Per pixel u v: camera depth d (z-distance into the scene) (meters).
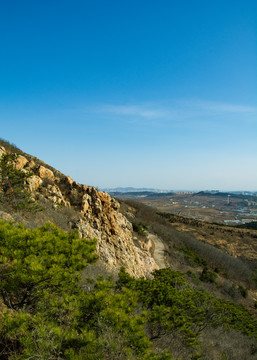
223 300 15.73
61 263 5.81
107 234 18.73
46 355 3.91
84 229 15.52
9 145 26.12
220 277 39.03
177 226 73.56
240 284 42.12
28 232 5.95
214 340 13.33
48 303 5.60
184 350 9.46
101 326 5.08
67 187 19.42
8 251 5.37
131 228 32.59
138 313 9.20
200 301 13.88
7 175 13.65
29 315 5.21
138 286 10.96
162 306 8.45
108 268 14.49
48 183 18.44
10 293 5.76
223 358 11.28
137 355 5.10
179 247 45.19
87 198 19.00
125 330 5.12
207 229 76.44
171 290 11.32
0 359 4.17
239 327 15.20
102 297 5.63
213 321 13.57
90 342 4.44
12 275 5.19
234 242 68.06
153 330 9.23
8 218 10.66
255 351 14.02
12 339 4.58
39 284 5.44
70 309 5.34
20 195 13.69
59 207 16.52
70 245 6.57
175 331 9.32
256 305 29.75
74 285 6.27
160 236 46.84
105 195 20.58
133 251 21.95
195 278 30.67
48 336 4.14
